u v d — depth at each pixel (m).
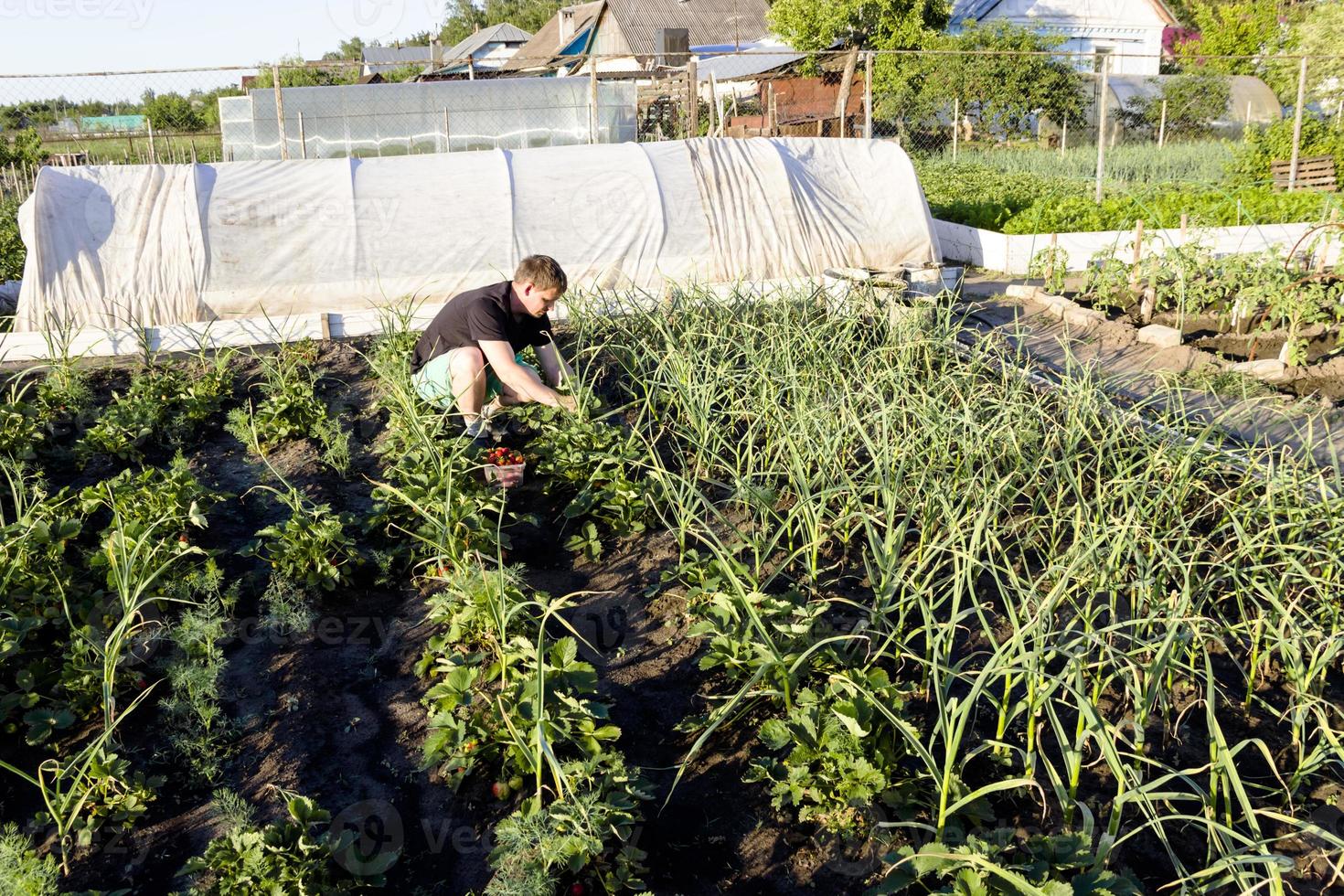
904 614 3.47
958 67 20.89
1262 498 4.11
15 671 3.48
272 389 6.25
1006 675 3.13
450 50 47.88
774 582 4.15
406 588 4.22
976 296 9.53
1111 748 2.70
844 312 7.18
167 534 4.32
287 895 2.49
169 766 3.12
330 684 3.57
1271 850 2.83
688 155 9.21
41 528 3.96
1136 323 8.22
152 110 24.16
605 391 6.44
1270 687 3.54
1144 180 16.56
